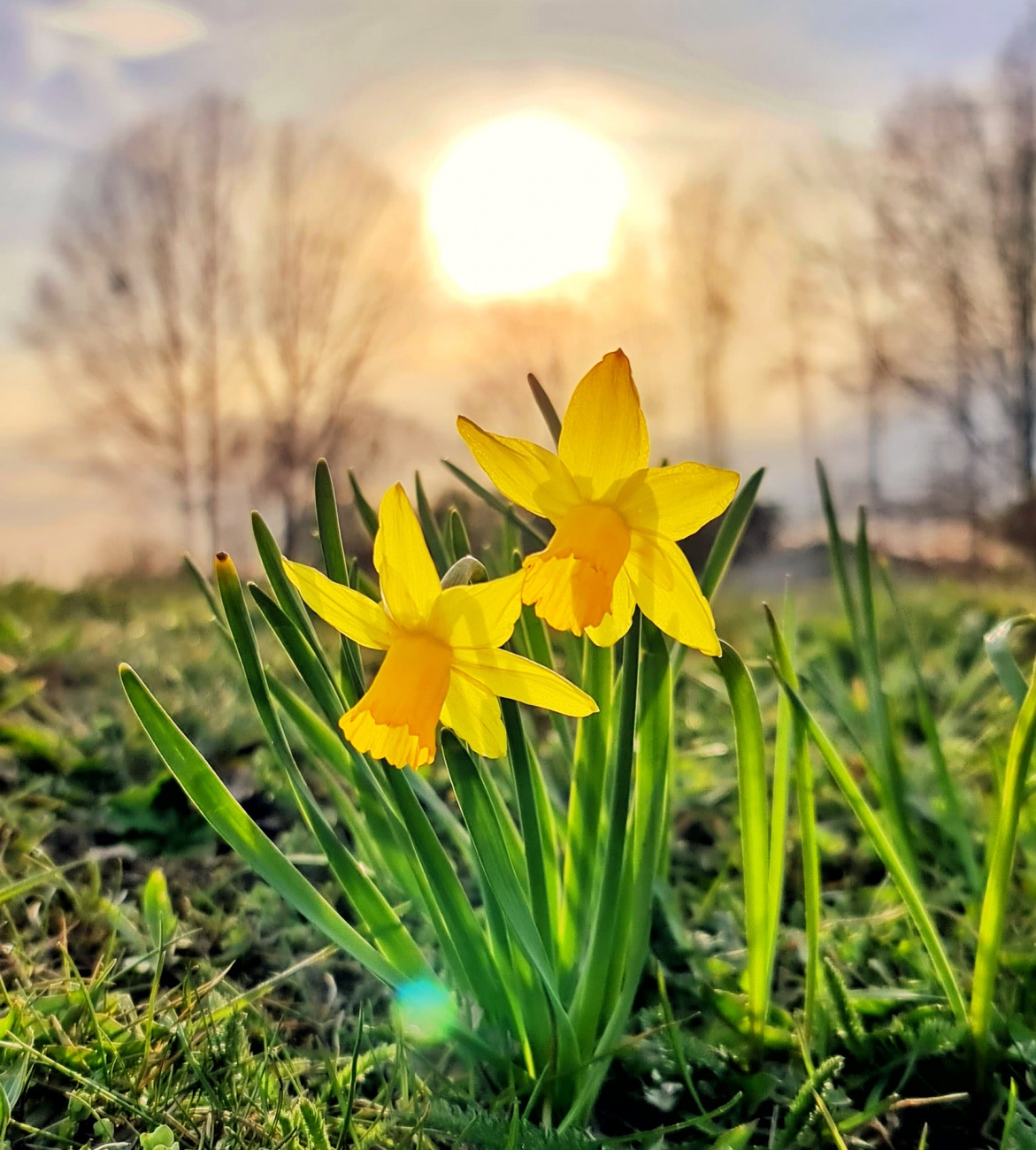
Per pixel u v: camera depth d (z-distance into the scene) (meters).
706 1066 0.27
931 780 0.46
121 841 0.41
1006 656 0.28
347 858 0.25
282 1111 0.24
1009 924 0.34
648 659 0.25
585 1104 0.25
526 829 0.24
